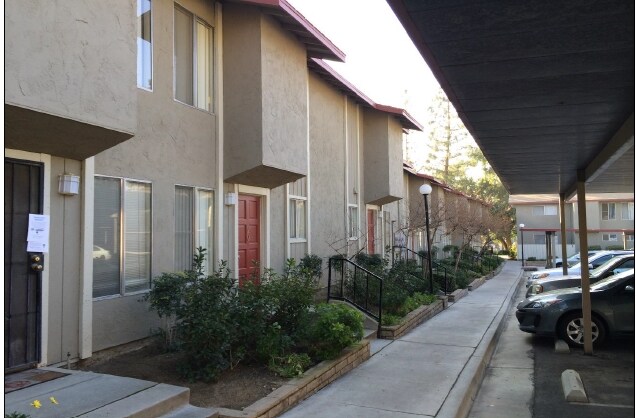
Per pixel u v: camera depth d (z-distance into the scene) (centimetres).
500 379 788
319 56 1175
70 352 632
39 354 589
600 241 4488
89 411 455
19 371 568
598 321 966
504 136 728
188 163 857
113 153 712
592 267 1842
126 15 629
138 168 754
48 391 505
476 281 2100
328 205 1445
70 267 637
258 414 509
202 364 611
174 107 830
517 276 2712
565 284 1407
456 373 741
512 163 964
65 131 570
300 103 1055
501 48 429
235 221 973
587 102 568
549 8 360
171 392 512
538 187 1408
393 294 1150
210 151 912
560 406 653
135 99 643
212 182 916
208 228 916
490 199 4778
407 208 2248
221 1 940
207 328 585
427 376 723
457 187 4850
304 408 579
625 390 711
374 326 1002
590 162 933
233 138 935
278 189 1162
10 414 411
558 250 4581
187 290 646
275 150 955
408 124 1894
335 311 757
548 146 798
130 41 635
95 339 668
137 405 473
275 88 961
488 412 637
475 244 3622
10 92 488
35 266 585
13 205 572
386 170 1730
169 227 811
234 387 586
